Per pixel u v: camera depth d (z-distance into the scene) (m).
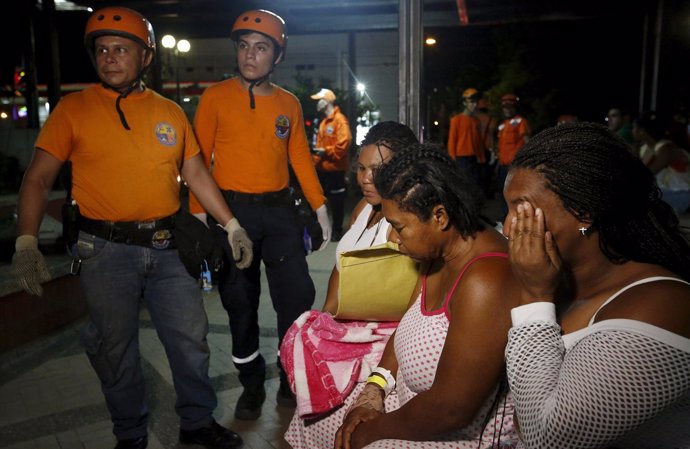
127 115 2.74
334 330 2.12
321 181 8.30
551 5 9.41
